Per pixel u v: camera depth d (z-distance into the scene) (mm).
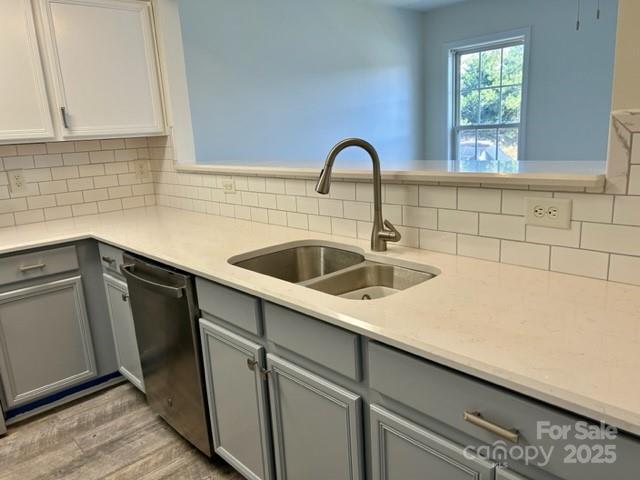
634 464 723
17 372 2250
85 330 2443
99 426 2256
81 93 2473
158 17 2662
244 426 1655
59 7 2350
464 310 1120
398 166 1781
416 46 5520
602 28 4320
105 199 2949
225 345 1632
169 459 2006
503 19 4910
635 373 808
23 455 2062
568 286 1247
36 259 2225
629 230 1198
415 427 1058
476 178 1448
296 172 2037
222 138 4043
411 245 1707
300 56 4473
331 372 1258
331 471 1337
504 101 5148
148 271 1931
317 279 1530
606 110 4426
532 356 881
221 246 1915
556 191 1306
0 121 2256
